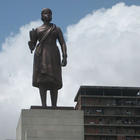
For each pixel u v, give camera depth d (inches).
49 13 1897.1
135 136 7701.8
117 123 7775.6
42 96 1854.1
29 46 1898.4
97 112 7790.4
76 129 1774.1
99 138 7647.6
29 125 1752.0
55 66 1854.1
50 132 1758.1
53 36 1875.0
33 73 1870.1
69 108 1807.3
